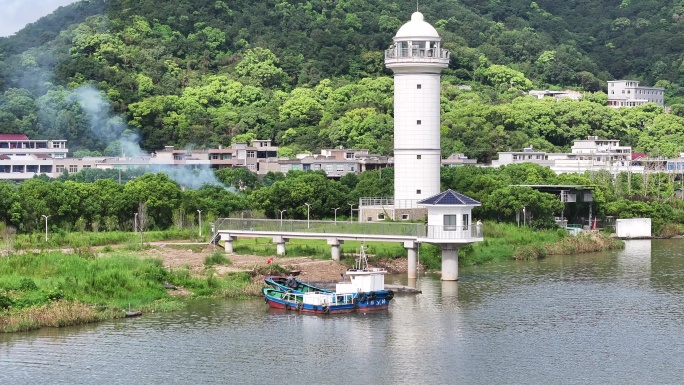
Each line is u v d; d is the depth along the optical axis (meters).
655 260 168.25
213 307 123.00
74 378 95.19
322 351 104.25
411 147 169.00
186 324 114.25
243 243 167.88
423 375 96.62
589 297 130.88
